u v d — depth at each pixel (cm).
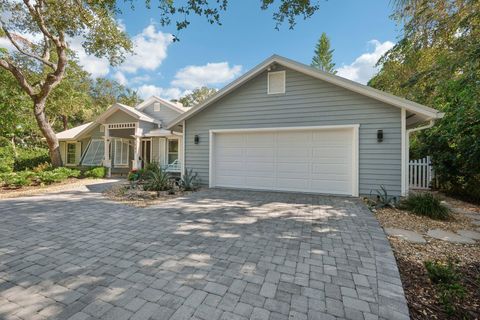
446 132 790
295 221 479
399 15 661
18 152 1537
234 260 306
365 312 208
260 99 839
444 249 356
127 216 512
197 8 483
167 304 217
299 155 796
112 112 1428
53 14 1011
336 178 753
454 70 693
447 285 241
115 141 1628
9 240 371
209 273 273
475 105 627
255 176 851
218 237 388
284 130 809
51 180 1037
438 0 593
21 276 265
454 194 817
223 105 888
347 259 310
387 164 691
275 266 290
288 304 218
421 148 968
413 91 988
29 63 1352
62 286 246
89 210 564
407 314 206
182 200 679
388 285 250
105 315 202
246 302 220
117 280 257
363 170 714
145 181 962
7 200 682
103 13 984
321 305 217
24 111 1429
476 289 248
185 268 284
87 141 1747
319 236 394
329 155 762
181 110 1591
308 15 502
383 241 374
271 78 827
